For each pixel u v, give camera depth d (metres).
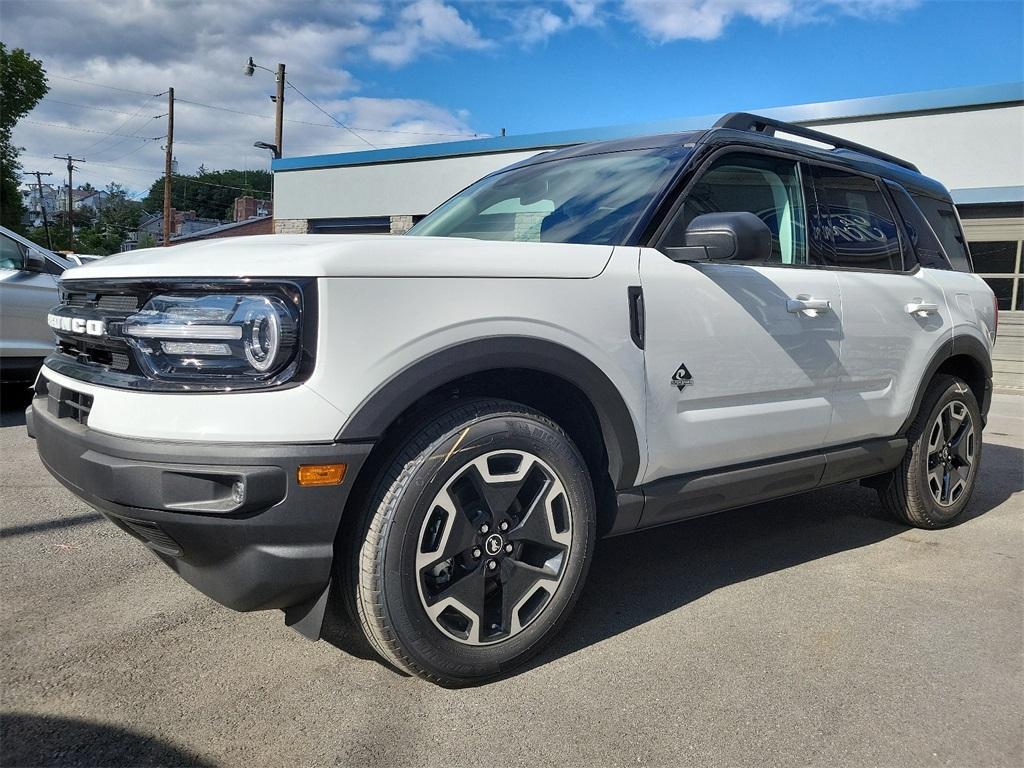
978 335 4.29
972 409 4.27
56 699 2.25
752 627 2.90
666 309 2.73
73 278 2.54
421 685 2.41
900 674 2.57
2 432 5.80
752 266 3.12
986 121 11.20
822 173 3.63
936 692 2.46
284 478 2.01
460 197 3.83
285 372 2.03
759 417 3.07
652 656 2.65
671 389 2.76
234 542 2.05
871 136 11.98
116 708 2.21
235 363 2.05
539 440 2.42
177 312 2.08
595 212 3.00
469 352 2.25
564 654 2.65
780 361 3.12
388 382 2.12
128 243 84.44
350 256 2.12
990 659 2.70
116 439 2.08
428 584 2.28
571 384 2.52
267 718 2.19
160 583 3.09
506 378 2.49
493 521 2.36
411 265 2.19
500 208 3.40
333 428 2.05
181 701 2.26
